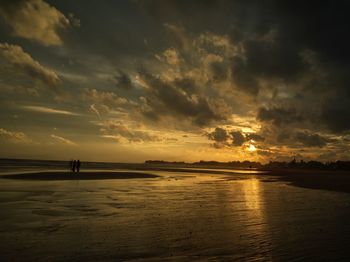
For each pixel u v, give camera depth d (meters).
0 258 8.70
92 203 19.19
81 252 9.36
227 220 14.78
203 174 71.38
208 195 25.47
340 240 11.25
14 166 79.62
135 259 8.85
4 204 17.86
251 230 12.72
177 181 42.34
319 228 13.27
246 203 21.02
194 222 14.16
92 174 46.66
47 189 25.92
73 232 11.80
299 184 42.31
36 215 14.95
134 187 30.69
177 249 9.87
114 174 49.91
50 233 11.59
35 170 56.66
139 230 12.36
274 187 36.03
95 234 11.55
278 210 18.16
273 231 12.59
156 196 23.83
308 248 10.19
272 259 9.03
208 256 9.23
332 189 34.34
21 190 24.52
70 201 19.75
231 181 46.41
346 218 15.78
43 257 8.84
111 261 8.64
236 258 9.09
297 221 14.80
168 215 15.81
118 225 13.20
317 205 20.58
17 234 11.36
